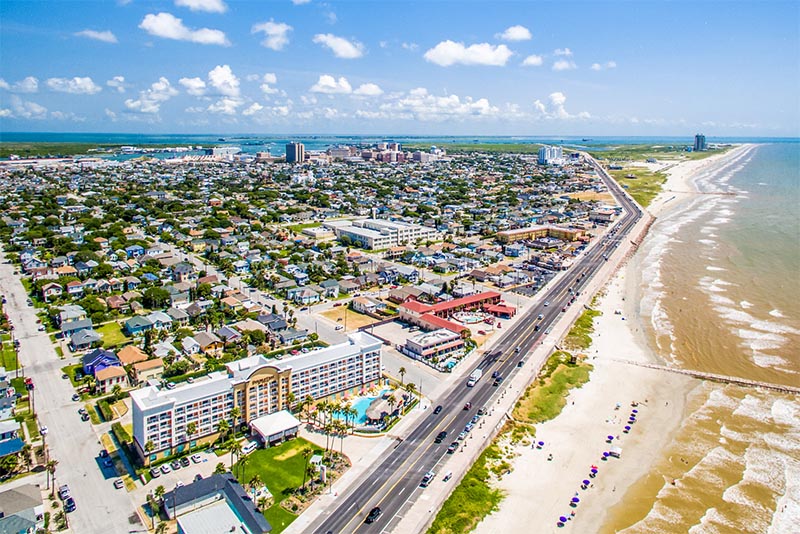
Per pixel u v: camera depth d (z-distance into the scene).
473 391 190.75
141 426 146.00
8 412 169.88
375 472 146.25
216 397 157.62
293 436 161.88
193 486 130.88
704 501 141.25
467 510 134.62
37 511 128.50
